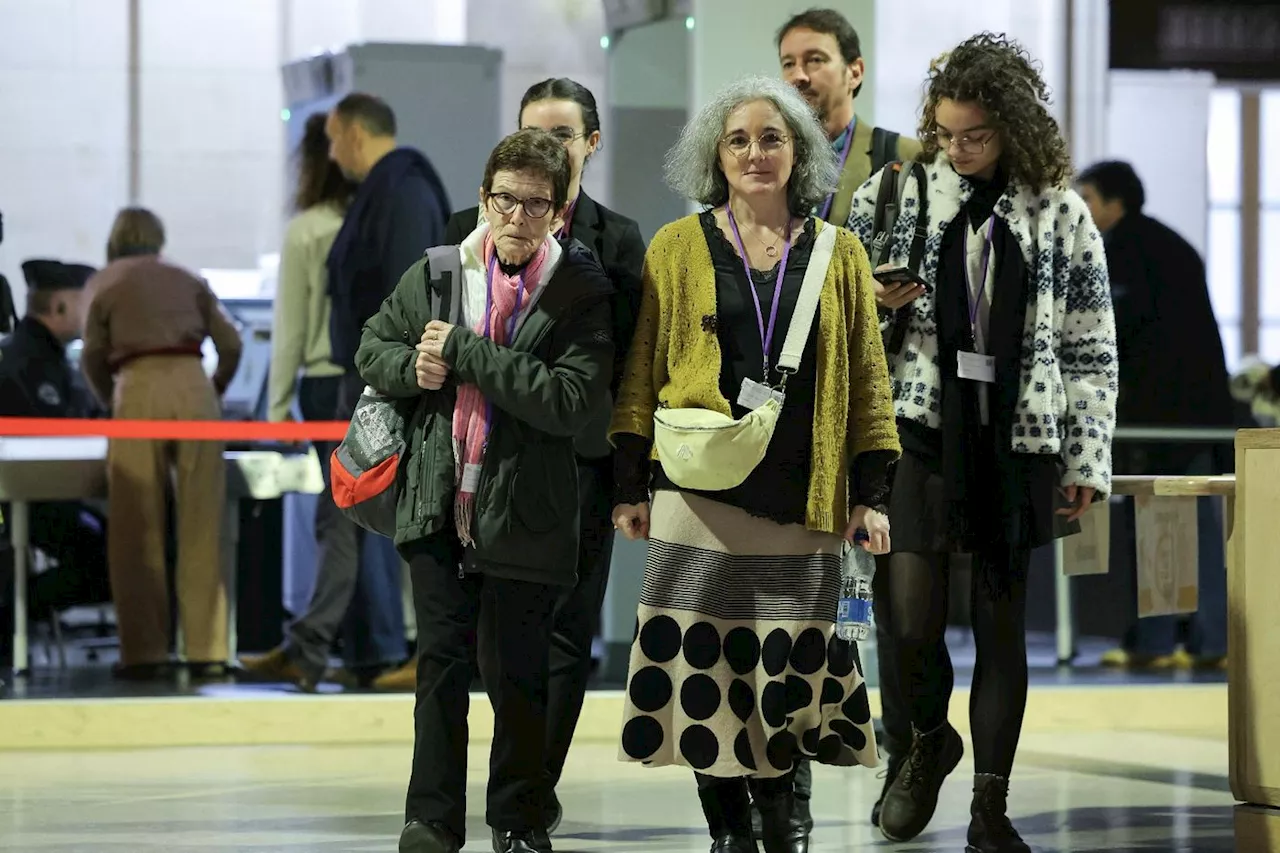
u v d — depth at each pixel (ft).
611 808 44.42
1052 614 70.23
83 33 66.74
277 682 61.57
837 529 33.04
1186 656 68.13
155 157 67.67
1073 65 79.36
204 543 61.67
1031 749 57.06
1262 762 36.60
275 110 68.49
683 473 31.86
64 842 38.22
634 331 34.27
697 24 61.72
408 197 62.64
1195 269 69.92
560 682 38.19
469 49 65.67
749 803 35.04
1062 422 36.47
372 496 33.73
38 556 60.75
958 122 36.42
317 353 62.54
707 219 33.86
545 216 33.30
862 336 33.68
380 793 46.32
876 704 60.03
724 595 32.76
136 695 59.11
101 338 62.23
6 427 59.26
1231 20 80.43
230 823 41.04
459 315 34.04
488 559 33.12
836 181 34.50
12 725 57.21
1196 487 38.60
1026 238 36.45
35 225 66.44
